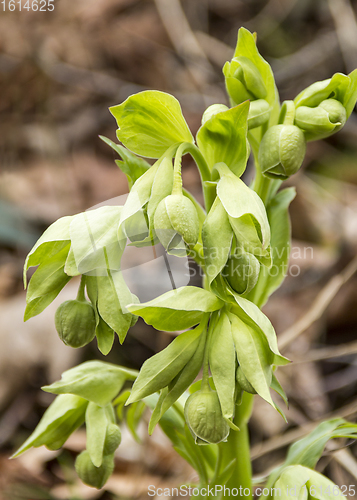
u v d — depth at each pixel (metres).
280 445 0.51
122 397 0.42
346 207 0.78
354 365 0.60
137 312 0.37
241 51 0.39
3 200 0.83
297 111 0.39
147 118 0.38
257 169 0.41
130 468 0.55
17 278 0.76
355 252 0.69
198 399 0.37
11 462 0.55
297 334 0.56
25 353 0.65
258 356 0.36
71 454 0.56
